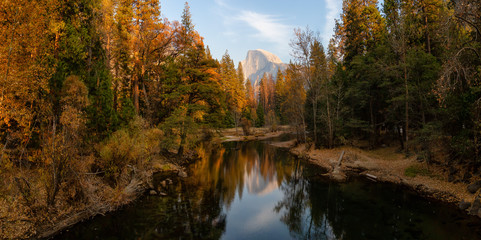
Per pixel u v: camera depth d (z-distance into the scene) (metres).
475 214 10.43
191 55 25.00
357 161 21.91
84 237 8.65
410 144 19.84
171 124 21.28
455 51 12.36
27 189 8.36
